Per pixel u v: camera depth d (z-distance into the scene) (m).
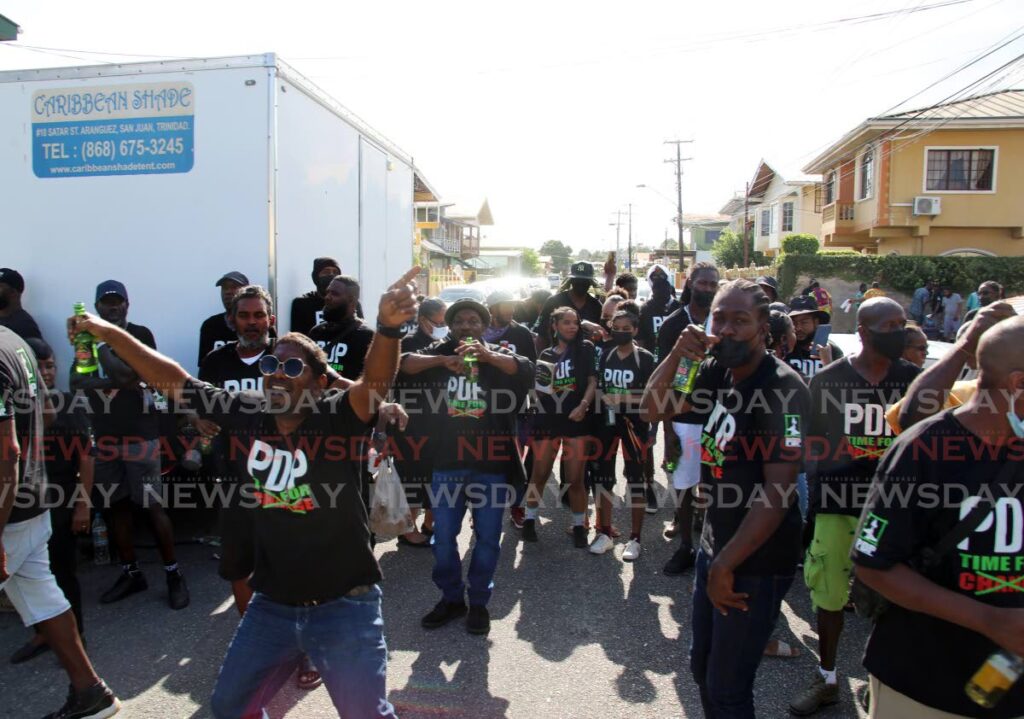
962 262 23.91
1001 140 24.86
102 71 5.15
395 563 5.26
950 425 1.85
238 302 3.99
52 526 3.76
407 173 8.28
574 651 3.94
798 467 2.38
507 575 5.01
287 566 2.44
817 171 33.03
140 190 5.17
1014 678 1.74
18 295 5.05
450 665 3.78
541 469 5.59
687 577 4.97
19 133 5.27
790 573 2.51
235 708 2.46
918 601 1.81
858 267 24.56
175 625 4.22
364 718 2.40
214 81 5.05
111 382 4.25
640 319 7.31
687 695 3.50
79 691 3.22
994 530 1.79
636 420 5.33
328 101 5.97
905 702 1.94
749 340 2.45
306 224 5.61
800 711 3.35
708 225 71.75
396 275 7.96
